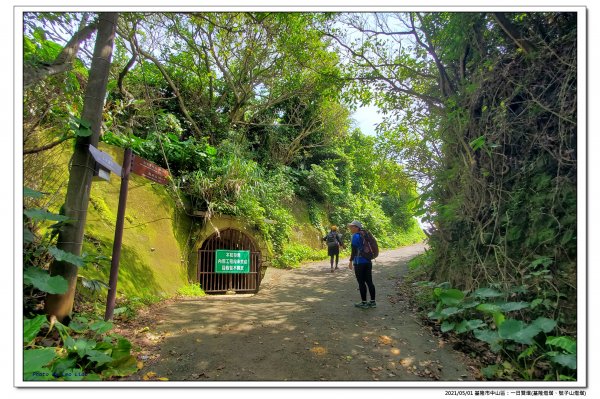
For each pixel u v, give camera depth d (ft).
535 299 11.26
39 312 11.55
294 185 47.03
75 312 13.03
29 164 12.94
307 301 19.81
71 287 11.72
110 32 12.94
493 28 16.75
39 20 13.60
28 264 11.77
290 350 11.87
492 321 12.57
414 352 11.93
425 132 25.75
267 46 34.65
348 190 58.65
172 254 21.40
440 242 19.83
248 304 18.75
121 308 13.99
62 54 11.87
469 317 13.56
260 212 27.66
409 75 24.26
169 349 11.60
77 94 15.14
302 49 27.09
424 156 26.37
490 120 15.83
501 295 12.08
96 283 12.50
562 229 11.56
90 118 12.29
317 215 49.03
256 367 10.51
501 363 10.76
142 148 22.98
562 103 12.00
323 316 16.30
